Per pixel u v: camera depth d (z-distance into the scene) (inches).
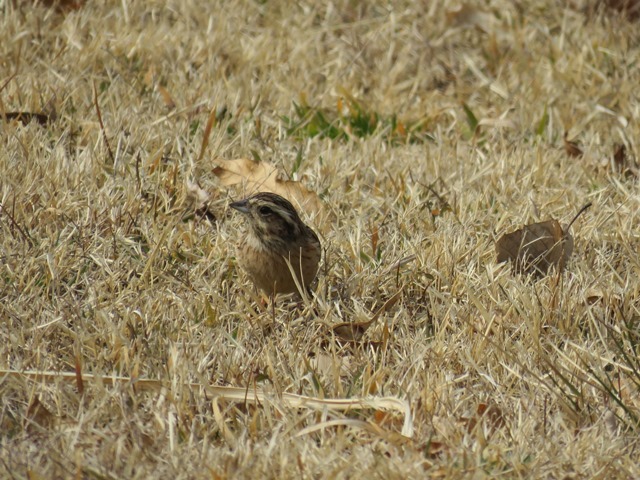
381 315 436.8
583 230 503.8
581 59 700.0
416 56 721.6
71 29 668.7
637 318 438.9
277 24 734.5
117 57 650.8
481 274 461.7
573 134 634.8
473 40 745.6
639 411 367.9
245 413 364.5
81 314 411.2
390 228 501.0
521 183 553.0
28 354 382.3
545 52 729.0
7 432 340.2
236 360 390.9
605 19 755.4
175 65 659.4
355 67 701.3
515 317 428.5
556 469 333.4
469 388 381.1
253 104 632.4
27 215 472.4
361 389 379.2
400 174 540.7
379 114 644.1
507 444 346.9
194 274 452.1
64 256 445.1
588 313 421.1
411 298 450.9
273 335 417.7
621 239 494.0
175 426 345.7
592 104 661.9
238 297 441.7
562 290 441.7
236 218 501.7
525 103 667.4
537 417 362.9
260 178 524.4
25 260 437.7
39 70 630.5
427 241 489.7
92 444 331.6
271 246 435.2
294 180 536.1
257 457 329.4
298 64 690.2
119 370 379.2
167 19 722.8
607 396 375.9
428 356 397.4
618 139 629.0
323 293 439.8
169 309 426.6
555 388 383.2
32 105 576.1
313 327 419.5
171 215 497.7
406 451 331.3
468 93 694.5
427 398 365.4
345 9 759.1
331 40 730.8
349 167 556.1
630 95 674.8
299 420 344.2
